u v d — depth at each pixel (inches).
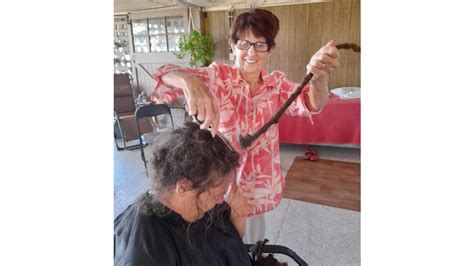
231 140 32.0
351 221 51.3
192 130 23.7
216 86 29.5
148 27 80.0
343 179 60.2
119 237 23.7
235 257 29.4
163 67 24.3
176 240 24.6
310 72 29.5
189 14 97.2
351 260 44.6
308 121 74.0
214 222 28.7
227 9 98.0
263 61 31.6
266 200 36.9
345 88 65.9
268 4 71.2
